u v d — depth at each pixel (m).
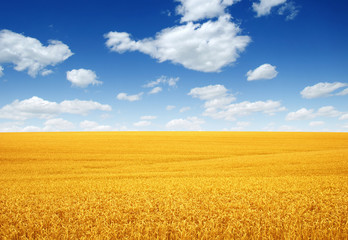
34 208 8.36
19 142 45.69
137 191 11.14
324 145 44.22
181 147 40.56
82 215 7.38
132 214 7.61
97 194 10.57
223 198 9.57
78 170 21.91
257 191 10.69
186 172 19.38
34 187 12.50
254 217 7.11
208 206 8.45
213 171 19.83
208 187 11.73
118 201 9.15
